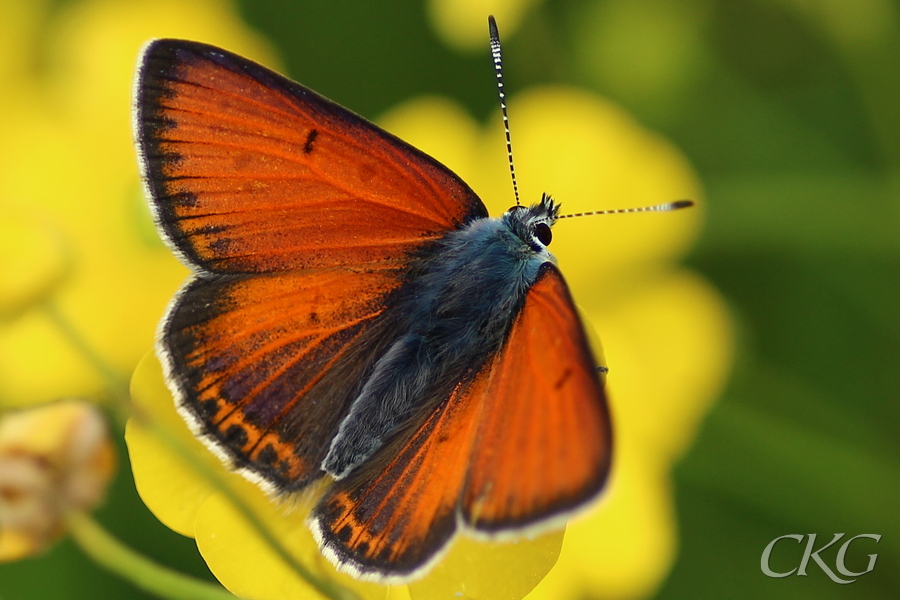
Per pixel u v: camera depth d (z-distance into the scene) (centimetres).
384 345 27
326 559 26
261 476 26
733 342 29
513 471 26
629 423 29
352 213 27
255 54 29
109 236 29
